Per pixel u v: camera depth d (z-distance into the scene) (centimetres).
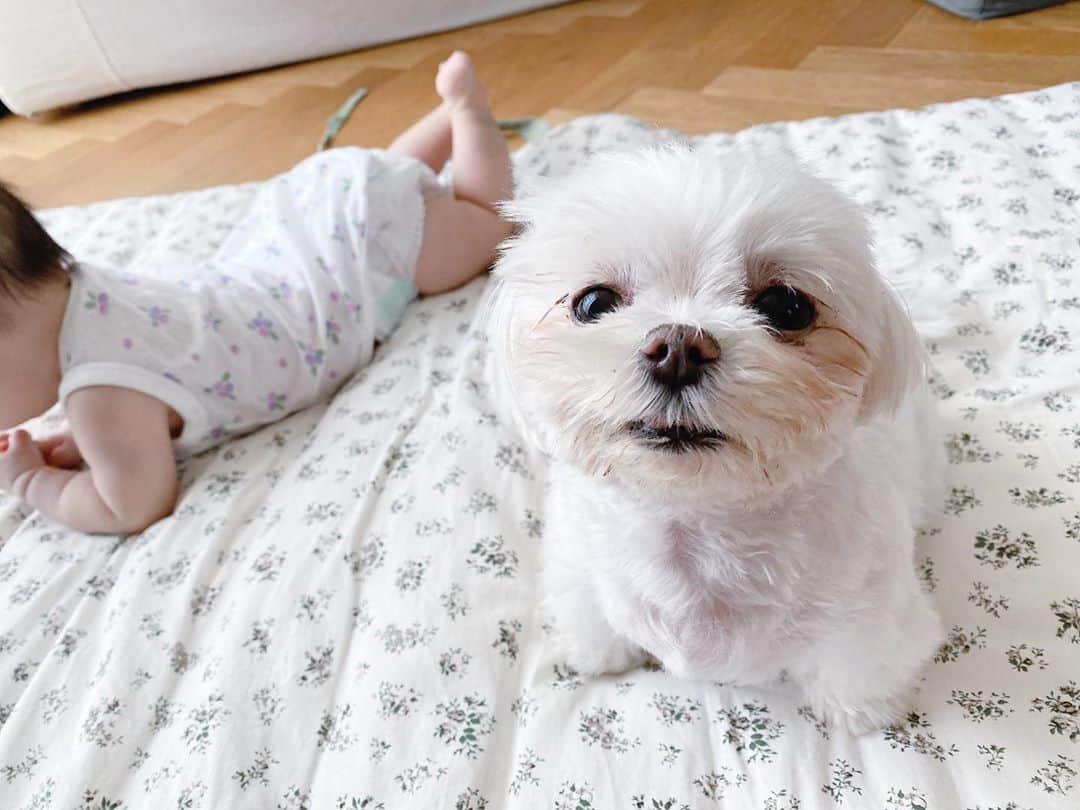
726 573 73
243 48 282
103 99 296
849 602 73
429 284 152
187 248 171
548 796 80
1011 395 108
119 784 88
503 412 118
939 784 75
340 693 92
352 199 143
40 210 198
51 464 128
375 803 81
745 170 69
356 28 283
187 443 127
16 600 110
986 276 125
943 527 96
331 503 113
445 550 103
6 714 98
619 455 67
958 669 84
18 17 268
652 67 233
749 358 62
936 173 146
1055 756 75
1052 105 154
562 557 87
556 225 73
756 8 256
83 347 117
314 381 136
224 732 88
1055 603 87
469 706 88
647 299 69
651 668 92
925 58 210
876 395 74
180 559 111
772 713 84
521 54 256
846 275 67
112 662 98
